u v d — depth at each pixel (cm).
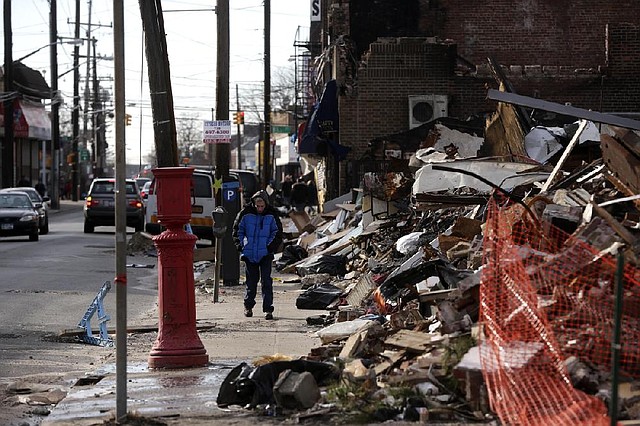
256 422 1320
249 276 2584
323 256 3569
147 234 5384
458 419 1257
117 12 1335
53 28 10081
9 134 8350
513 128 3641
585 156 3238
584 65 5453
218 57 3806
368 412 1291
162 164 2897
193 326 1848
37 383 1725
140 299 3080
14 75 12600
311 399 1369
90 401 1519
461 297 1507
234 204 3506
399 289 2095
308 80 8475
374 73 5012
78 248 5241
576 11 5459
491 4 5484
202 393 1558
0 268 4022
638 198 1855
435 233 2897
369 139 5031
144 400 1507
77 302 2933
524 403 1173
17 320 2531
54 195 10669
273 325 2406
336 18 5478
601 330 1309
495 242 1469
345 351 1593
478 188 3006
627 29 5041
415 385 1365
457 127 4256
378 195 3744
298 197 6894
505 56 5484
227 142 3831
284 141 13338
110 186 6700
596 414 1123
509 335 1302
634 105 5022
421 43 4991
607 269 1388
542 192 2350
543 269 1417
